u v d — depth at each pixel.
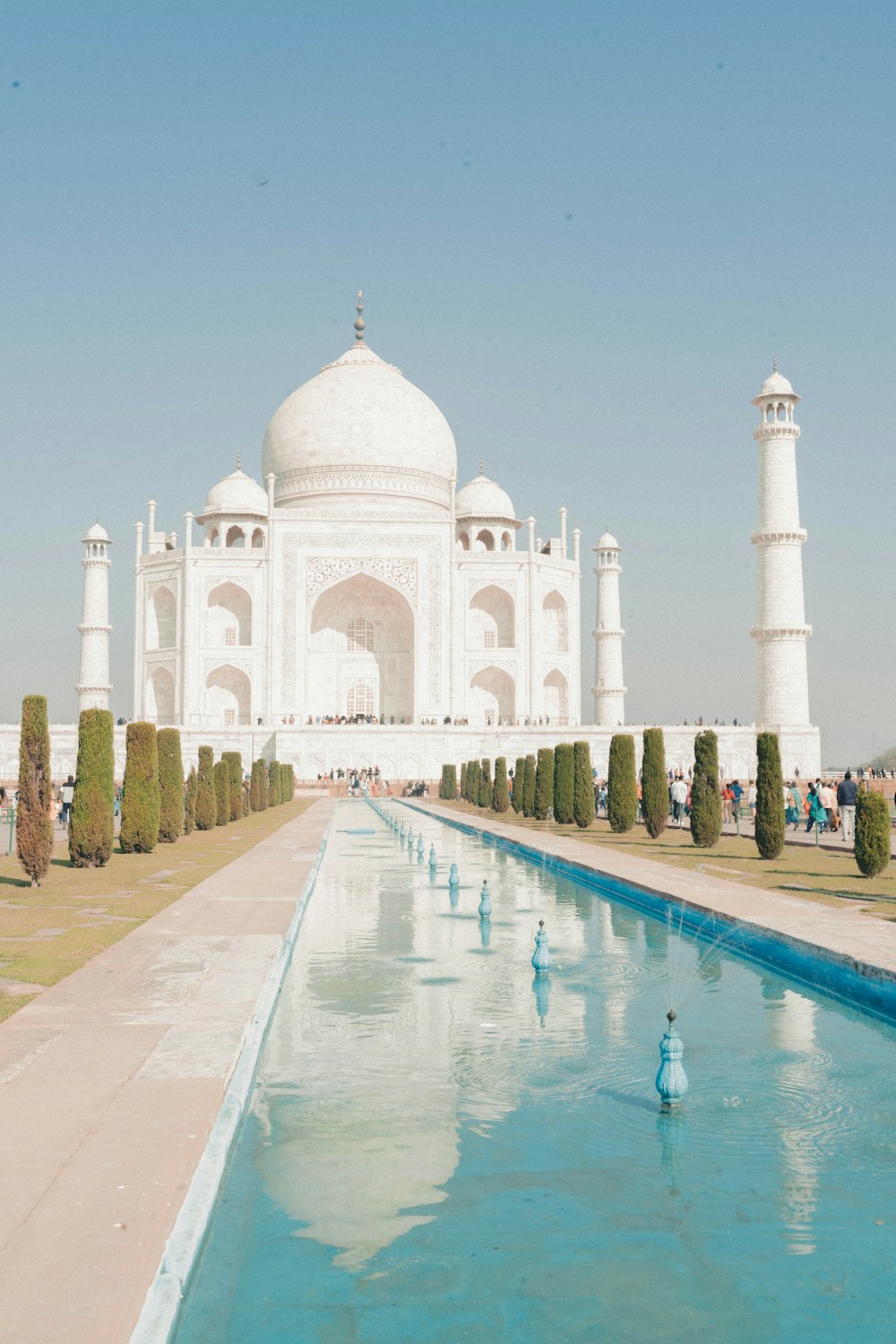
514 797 55.53
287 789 70.06
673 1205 7.41
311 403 98.31
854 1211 7.33
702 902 18.80
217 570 87.69
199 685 87.06
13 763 79.00
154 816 30.81
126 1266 5.71
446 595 89.19
